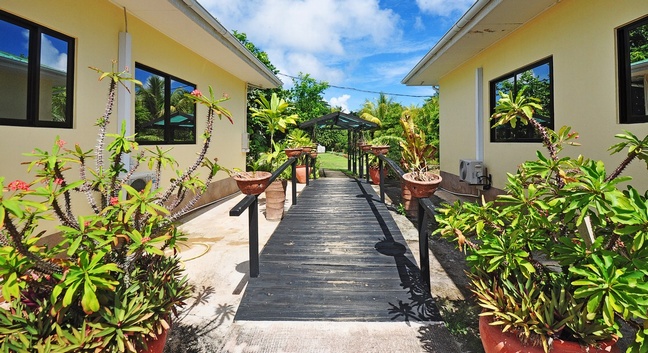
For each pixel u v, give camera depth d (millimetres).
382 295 2766
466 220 1958
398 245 3939
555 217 1800
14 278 1325
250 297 2754
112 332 1479
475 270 1974
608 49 3471
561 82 4164
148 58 5074
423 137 7832
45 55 3498
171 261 2111
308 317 2465
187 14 4707
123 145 1959
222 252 3984
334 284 2955
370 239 4164
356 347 2137
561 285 1668
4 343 1361
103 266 1416
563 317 1530
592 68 3674
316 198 7016
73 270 1370
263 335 2277
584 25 3777
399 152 11172
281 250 3799
